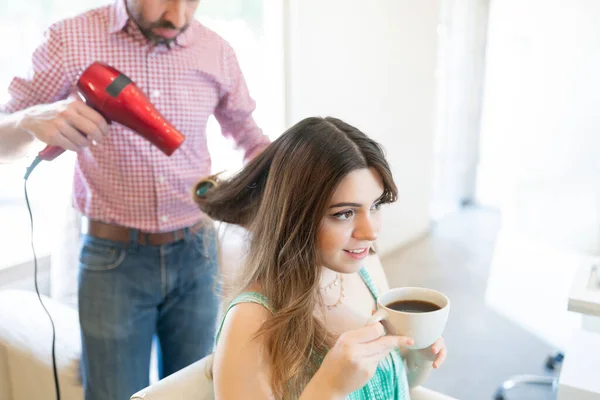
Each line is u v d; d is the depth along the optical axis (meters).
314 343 0.88
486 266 3.39
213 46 1.35
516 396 2.08
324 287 1.00
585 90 3.83
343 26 2.77
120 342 1.29
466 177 4.70
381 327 0.77
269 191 0.87
